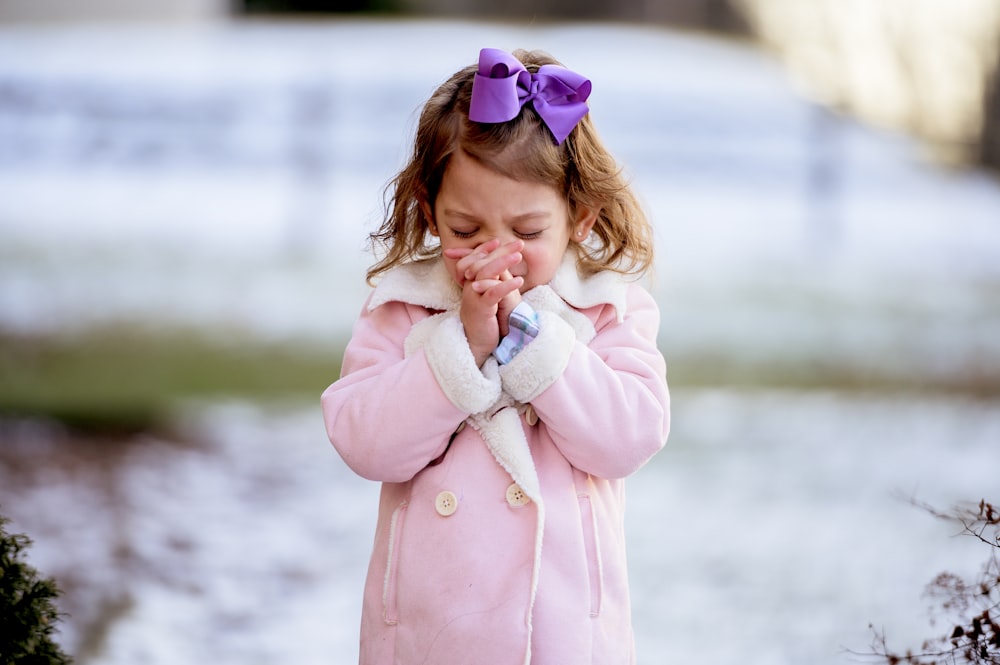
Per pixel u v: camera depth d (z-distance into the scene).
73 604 6.56
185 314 13.38
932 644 3.93
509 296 3.41
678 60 18.23
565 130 3.38
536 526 3.35
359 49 17.48
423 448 3.39
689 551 7.62
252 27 19.31
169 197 16.59
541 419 3.44
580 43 18.75
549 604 3.36
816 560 7.42
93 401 10.72
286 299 14.01
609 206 3.70
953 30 20.47
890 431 10.30
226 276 14.63
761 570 7.27
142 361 11.98
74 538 7.68
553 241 3.43
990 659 3.40
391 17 31.38
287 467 9.38
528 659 3.29
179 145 16.81
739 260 15.70
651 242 3.82
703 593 6.94
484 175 3.31
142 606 6.62
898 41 21.17
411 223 3.73
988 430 10.37
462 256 3.39
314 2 30.48
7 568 3.47
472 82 3.46
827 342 13.00
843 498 8.62
